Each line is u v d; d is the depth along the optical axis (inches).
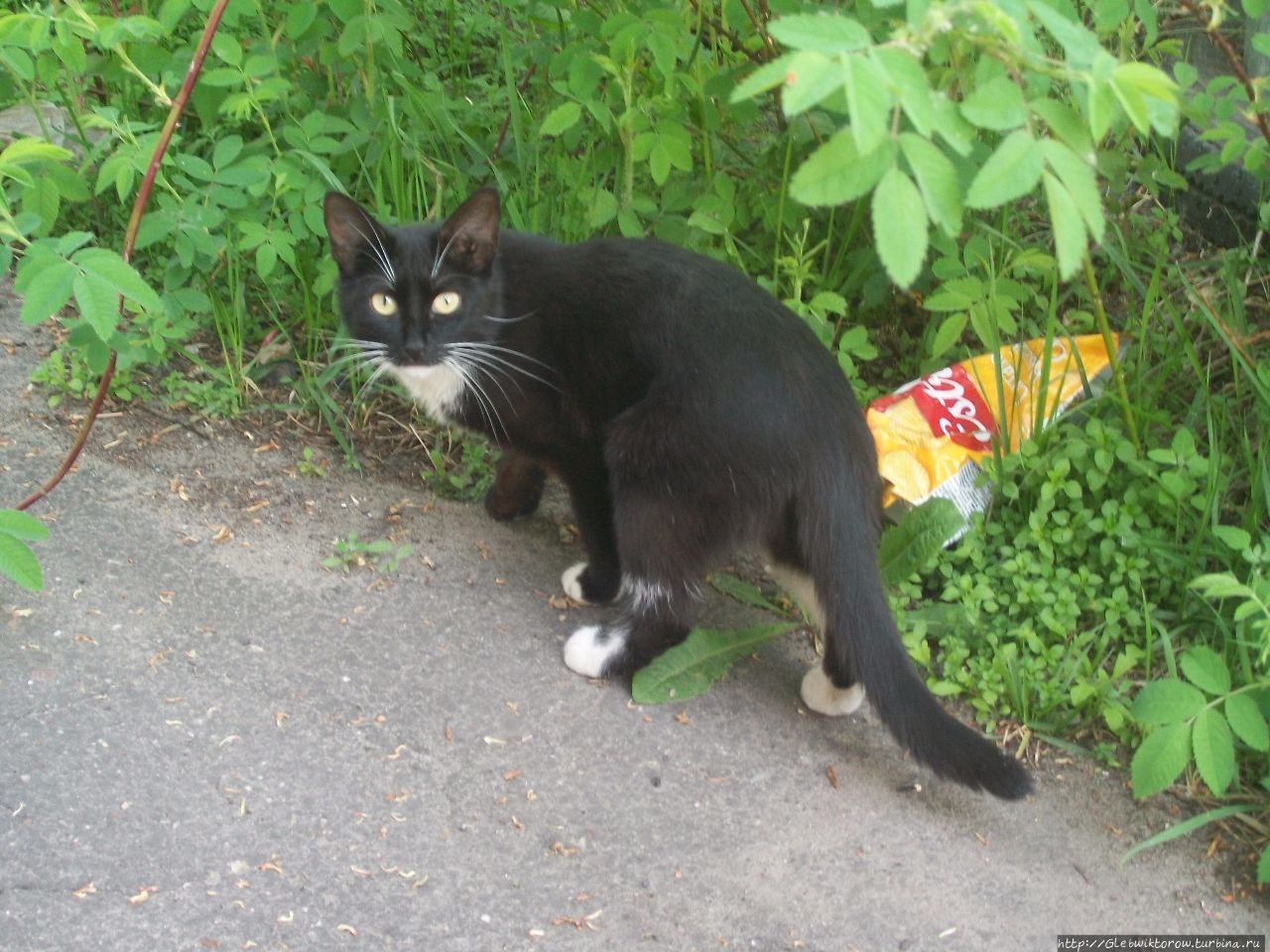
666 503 44.9
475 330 47.6
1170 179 53.8
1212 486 47.4
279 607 47.0
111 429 52.1
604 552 48.3
